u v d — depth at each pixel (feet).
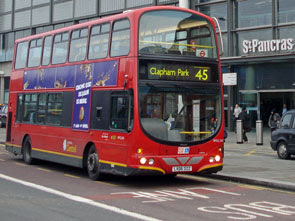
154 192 34.32
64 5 123.65
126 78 36.35
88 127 41.37
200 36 38.81
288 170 45.27
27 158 53.42
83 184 38.22
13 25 139.95
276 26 90.84
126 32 37.32
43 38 52.11
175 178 42.45
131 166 34.94
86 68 42.80
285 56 87.56
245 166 48.62
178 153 35.94
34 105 52.42
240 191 35.17
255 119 95.09
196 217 25.58
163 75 36.37
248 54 93.15
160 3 102.17
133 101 35.37
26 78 54.85
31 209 27.45
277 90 92.07
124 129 36.14
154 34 36.83
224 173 42.60
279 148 58.13
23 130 54.39
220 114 38.32
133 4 107.34
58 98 47.37
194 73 37.63
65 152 45.19
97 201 30.25
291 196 33.14
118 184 38.45
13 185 36.76
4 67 147.02
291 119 57.72
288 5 89.92
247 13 94.84
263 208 28.53
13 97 57.82
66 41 47.29
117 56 38.19
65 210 27.22
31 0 133.69
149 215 25.95
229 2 96.12
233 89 97.50
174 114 36.32
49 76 49.67
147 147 34.94
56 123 47.34
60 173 45.80
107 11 112.98
